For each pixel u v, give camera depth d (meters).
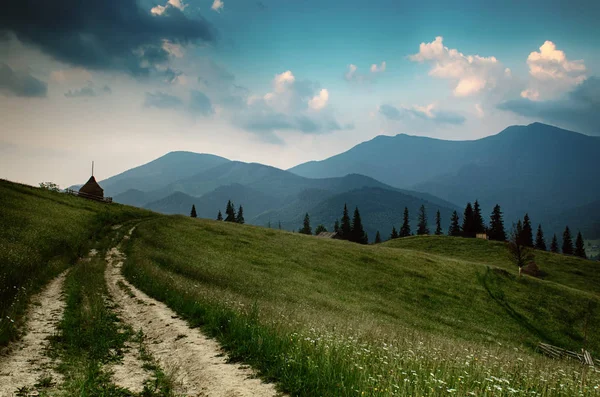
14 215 38.47
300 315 17.09
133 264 29.61
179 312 16.44
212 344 12.01
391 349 11.23
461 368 9.80
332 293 39.31
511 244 71.19
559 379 9.71
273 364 9.76
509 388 8.02
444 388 7.90
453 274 56.91
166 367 10.19
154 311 16.72
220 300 17.55
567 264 83.31
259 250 52.78
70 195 70.94
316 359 9.50
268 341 10.88
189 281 26.09
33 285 19.52
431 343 14.53
